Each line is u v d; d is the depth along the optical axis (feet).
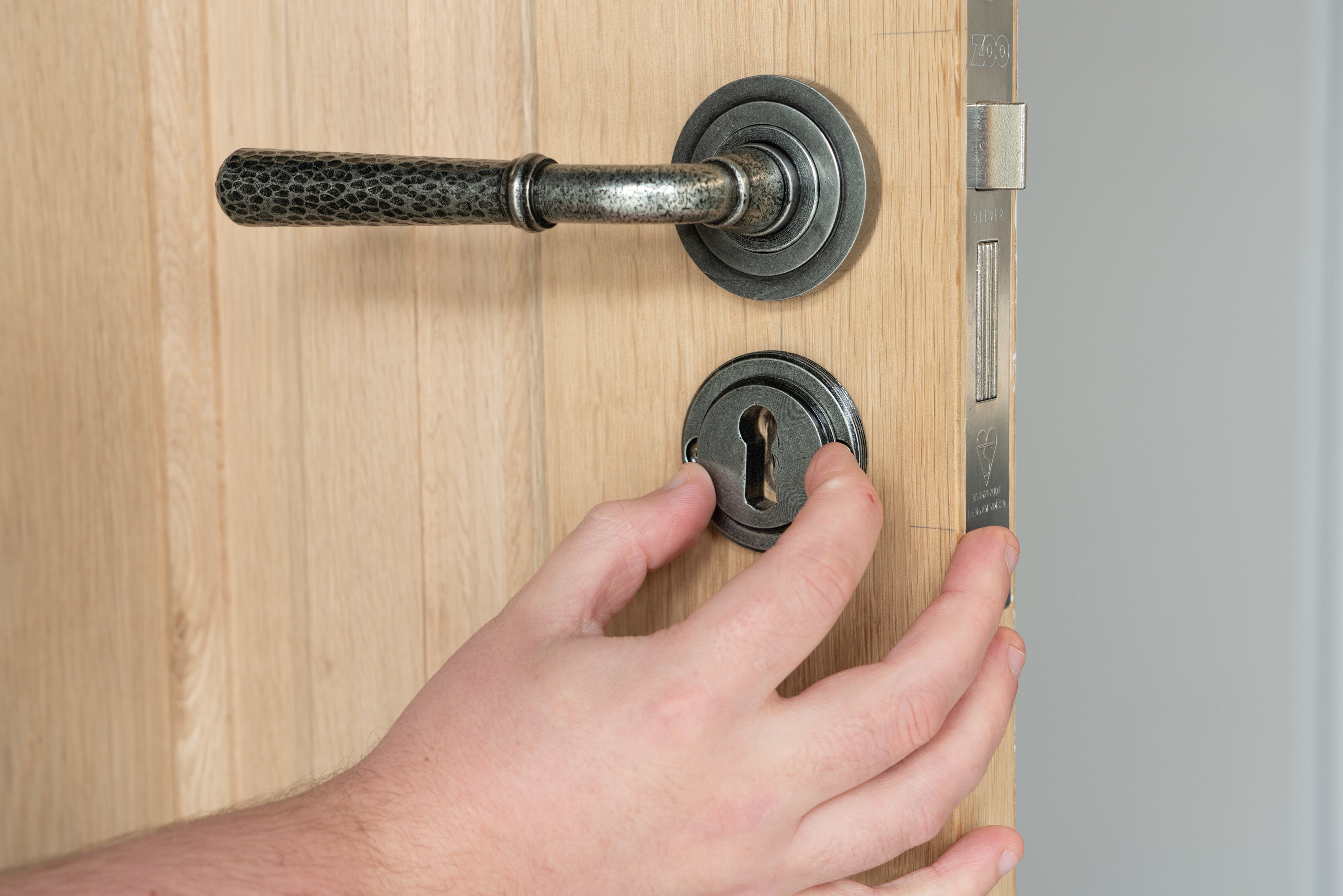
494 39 1.57
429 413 1.69
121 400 1.97
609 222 1.19
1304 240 3.98
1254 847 4.27
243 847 1.10
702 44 1.38
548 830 1.15
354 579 1.81
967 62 1.22
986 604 1.24
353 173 1.24
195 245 1.88
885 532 1.32
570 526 1.57
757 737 1.16
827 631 1.17
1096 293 4.33
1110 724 4.46
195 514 1.94
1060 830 4.58
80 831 2.11
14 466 2.06
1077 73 4.25
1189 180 4.13
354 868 1.12
